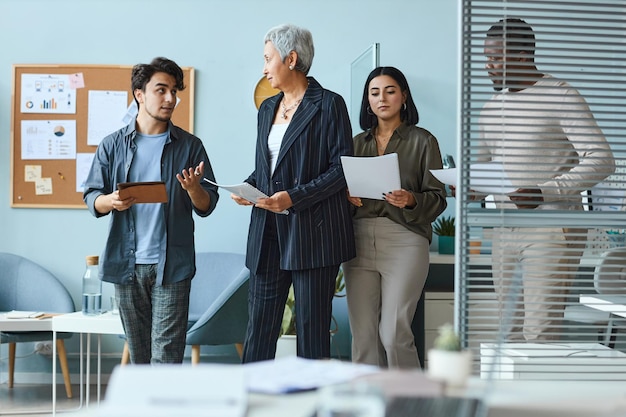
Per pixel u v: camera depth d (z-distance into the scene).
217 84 5.10
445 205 3.62
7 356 5.10
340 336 5.04
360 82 4.75
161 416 1.20
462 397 1.31
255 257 3.34
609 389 1.51
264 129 3.38
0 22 5.08
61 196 5.08
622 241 3.07
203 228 5.08
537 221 2.76
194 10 5.10
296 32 3.28
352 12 5.11
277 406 1.36
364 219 3.61
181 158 3.56
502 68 2.83
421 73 5.10
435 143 3.67
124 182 3.48
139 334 3.57
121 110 5.09
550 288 2.79
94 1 5.09
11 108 5.08
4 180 5.07
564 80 2.71
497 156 2.96
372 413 1.16
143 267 3.49
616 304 2.80
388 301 3.55
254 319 3.37
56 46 5.09
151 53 5.09
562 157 2.76
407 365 3.56
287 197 3.14
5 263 4.93
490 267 4.42
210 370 1.30
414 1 5.11
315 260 3.22
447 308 4.42
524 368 2.66
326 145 3.27
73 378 5.05
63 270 5.08
